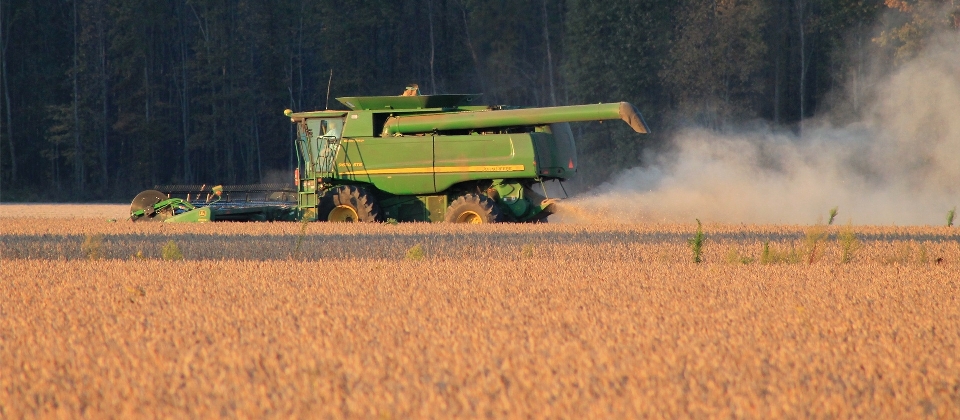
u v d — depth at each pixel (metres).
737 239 53.59
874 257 45.53
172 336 23.45
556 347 22.05
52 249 49.41
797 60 193.88
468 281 34.31
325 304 28.58
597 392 18.28
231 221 71.81
